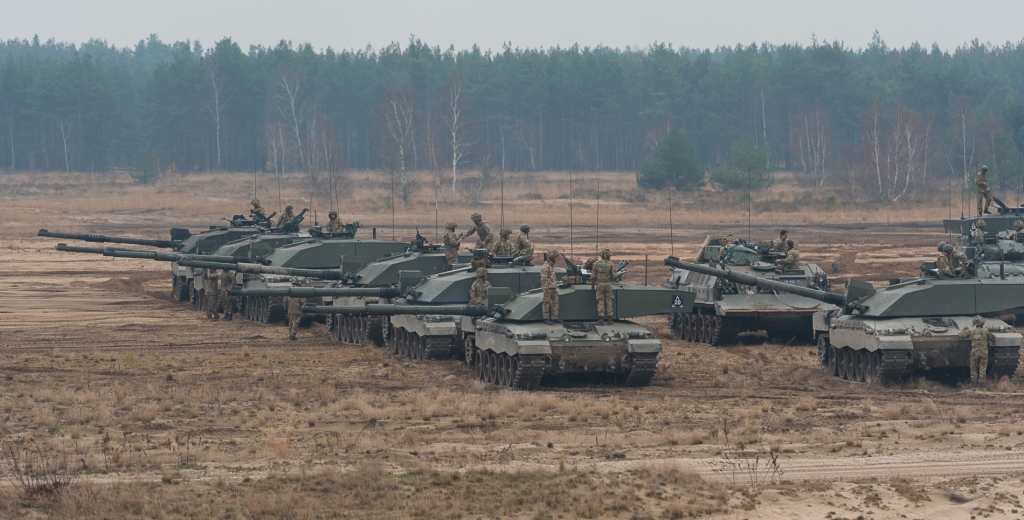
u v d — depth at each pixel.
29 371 95.19
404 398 81.62
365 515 49.75
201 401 80.31
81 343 115.25
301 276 117.31
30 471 56.19
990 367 86.88
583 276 88.31
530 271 100.44
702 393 84.12
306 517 49.03
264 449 62.84
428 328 99.56
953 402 78.88
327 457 61.03
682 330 121.62
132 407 76.94
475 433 68.75
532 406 77.94
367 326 113.62
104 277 186.50
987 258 119.88
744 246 116.62
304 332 126.56
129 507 49.88
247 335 123.25
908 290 87.06
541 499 52.34
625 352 84.81
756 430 68.88
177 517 48.84
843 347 91.56
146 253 133.25
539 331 83.69
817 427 70.25
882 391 84.06
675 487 54.75
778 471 58.16
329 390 83.56
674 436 66.00
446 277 102.88
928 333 84.88
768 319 112.38
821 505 52.59
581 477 56.00
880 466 59.28
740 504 52.47
